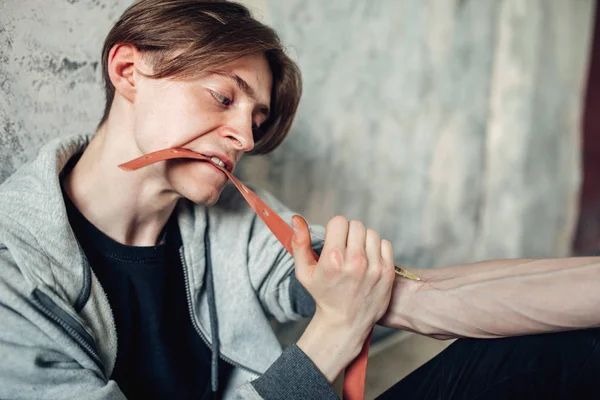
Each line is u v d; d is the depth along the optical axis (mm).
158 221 736
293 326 1318
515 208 1926
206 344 806
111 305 708
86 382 575
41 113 878
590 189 2332
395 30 1446
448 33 1591
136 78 658
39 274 575
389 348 1488
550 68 2014
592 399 624
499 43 1790
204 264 792
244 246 823
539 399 644
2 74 819
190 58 625
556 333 650
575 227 2311
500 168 1863
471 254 1818
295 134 1260
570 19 2076
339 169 1386
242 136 670
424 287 732
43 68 868
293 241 637
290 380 626
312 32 1254
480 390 670
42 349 555
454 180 1703
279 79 750
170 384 768
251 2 1095
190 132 642
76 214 690
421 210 1624
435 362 739
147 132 645
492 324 673
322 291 638
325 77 1305
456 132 1681
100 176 683
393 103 1481
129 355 737
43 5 851
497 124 1832
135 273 729
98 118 958
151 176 669
